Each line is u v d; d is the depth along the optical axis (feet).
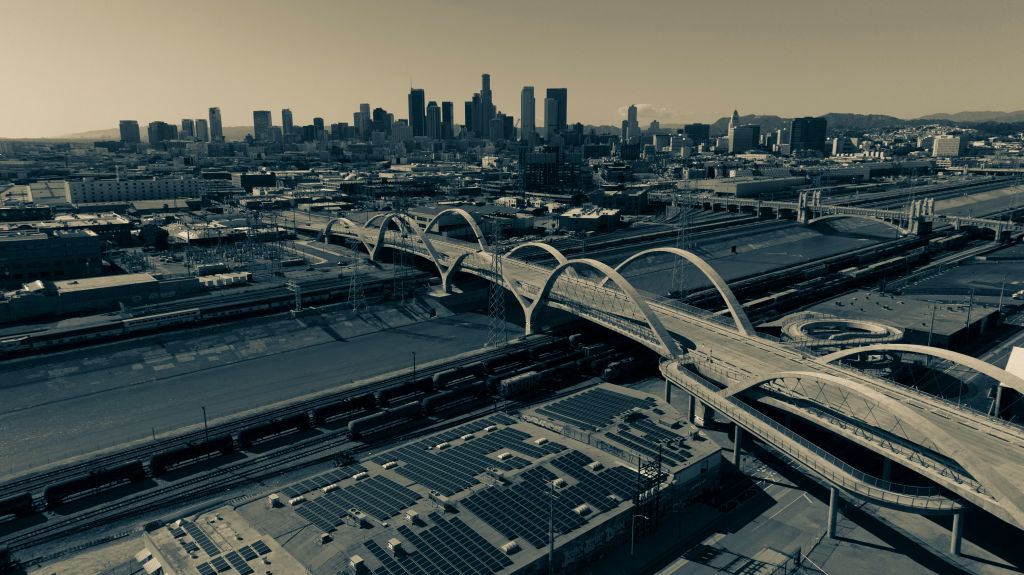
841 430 313.32
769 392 354.33
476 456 323.78
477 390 450.30
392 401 436.76
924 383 457.68
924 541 286.46
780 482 338.75
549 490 291.17
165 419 411.34
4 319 553.64
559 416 373.61
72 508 315.37
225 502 322.75
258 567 236.43
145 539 263.49
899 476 335.06
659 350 438.81
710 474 326.85
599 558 272.92
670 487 299.79
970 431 312.50
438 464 317.01
